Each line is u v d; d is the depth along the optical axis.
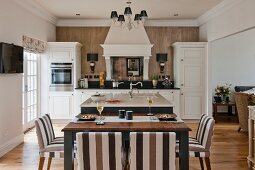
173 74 8.59
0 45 4.69
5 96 5.03
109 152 2.61
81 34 8.49
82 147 2.61
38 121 3.51
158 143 2.59
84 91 7.89
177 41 8.59
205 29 7.91
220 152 5.15
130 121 3.50
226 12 6.28
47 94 7.86
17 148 5.33
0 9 4.80
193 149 3.51
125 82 8.48
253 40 9.35
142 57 8.50
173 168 2.63
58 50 7.80
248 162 4.35
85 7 6.72
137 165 2.62
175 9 6.94
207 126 3.53
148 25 8.53
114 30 8.20
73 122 3.42
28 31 6.20
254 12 4.87
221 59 9.38
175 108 7.97
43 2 6.19
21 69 5.64
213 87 9.36
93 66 8.52
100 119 3.63
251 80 9.41
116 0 6.04
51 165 4.36
